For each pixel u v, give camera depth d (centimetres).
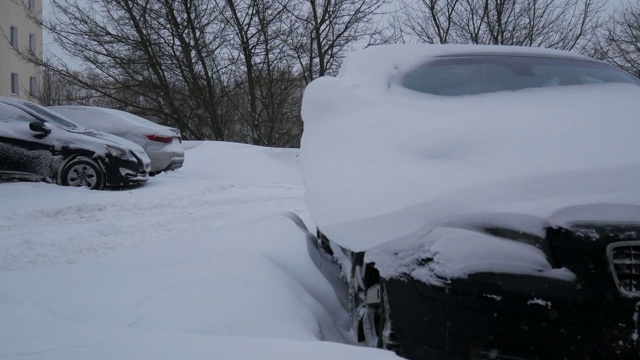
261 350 253
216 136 2633
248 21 2517
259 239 445
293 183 1352
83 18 2425
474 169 285
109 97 2514
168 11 2450
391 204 283
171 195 972
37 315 304
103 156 986
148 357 247
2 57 3684
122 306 327
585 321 243
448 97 380
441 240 260
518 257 250
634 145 290
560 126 311
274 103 2586
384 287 282
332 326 357
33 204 799
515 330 246
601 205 257
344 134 360
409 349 268
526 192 267
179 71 2530
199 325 300
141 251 439
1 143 955
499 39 2056
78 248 573
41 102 2969
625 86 403
